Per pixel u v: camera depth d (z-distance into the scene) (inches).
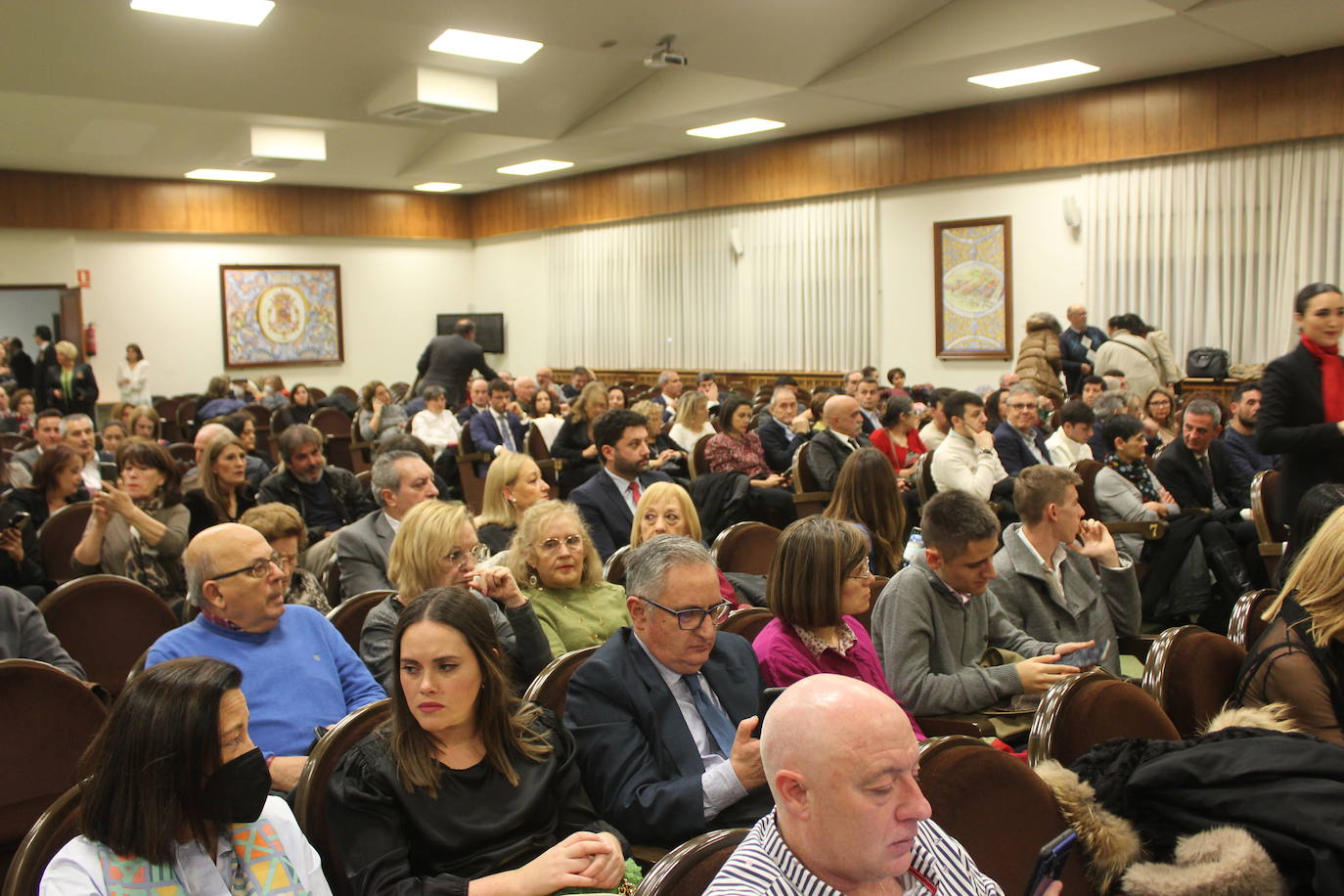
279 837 63.0
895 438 251.6
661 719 83.2
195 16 302.2
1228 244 356.2
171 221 577.6
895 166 442.0
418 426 359.3
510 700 77.0
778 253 505.7
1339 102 321.4
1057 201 402.0
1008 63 335.3
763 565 155.3
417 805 70.3
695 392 291.7
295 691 95.6
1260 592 110.5
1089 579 124.5
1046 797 67.6
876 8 316.5
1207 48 320.5
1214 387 345.4
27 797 86.7
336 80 366.0
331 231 631.8
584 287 616.7
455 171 578.2
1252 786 67.0
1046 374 368.8
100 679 124.2
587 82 415.5
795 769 49.1
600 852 68.5
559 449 285.4
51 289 555.2
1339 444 137.8
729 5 294.2
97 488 215.3
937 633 107.0
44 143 474.0
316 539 189.2
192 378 597.9
